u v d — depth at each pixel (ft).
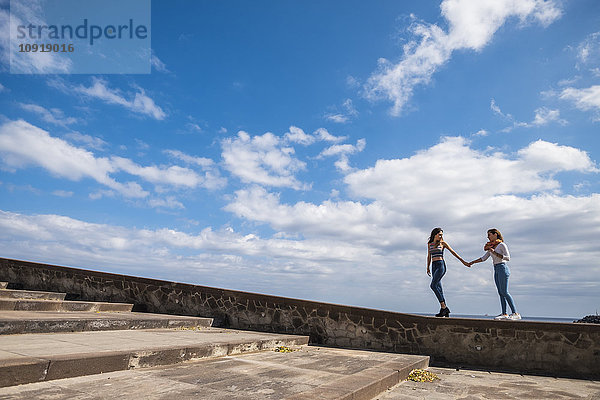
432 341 27.37
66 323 21.44
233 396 12.79
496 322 25.85
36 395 11.18
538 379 22.08
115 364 15.11
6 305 25.40
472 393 17.85
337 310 30.78
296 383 15.24
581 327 23.71
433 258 29.19
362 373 17.99
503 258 27.12
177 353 17.99
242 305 34.22
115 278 39.19
